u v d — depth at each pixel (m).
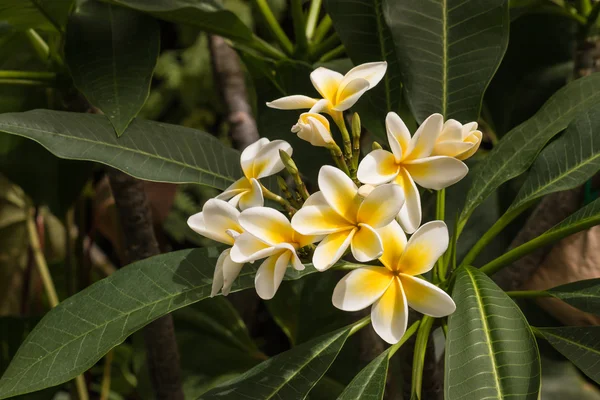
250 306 1.98
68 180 1.51
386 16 1.29
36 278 2.22
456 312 1.14
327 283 1.66
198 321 1.70
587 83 1.30
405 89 1.28
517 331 1.12
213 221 1.13
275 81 1.43
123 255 1.99
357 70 1.18
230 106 1.84
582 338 1.18
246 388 1.19
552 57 1.58
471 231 1.50
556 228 1.21
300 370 1.19
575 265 1.45
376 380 1.14
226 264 1.13
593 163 1.25
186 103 3.46
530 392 1.09
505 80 1.61
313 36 1.55
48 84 1.42
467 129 1.16
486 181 1.28
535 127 1.29
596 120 1.26
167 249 2.39
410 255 1.10
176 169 1.29
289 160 1.15
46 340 1.19
